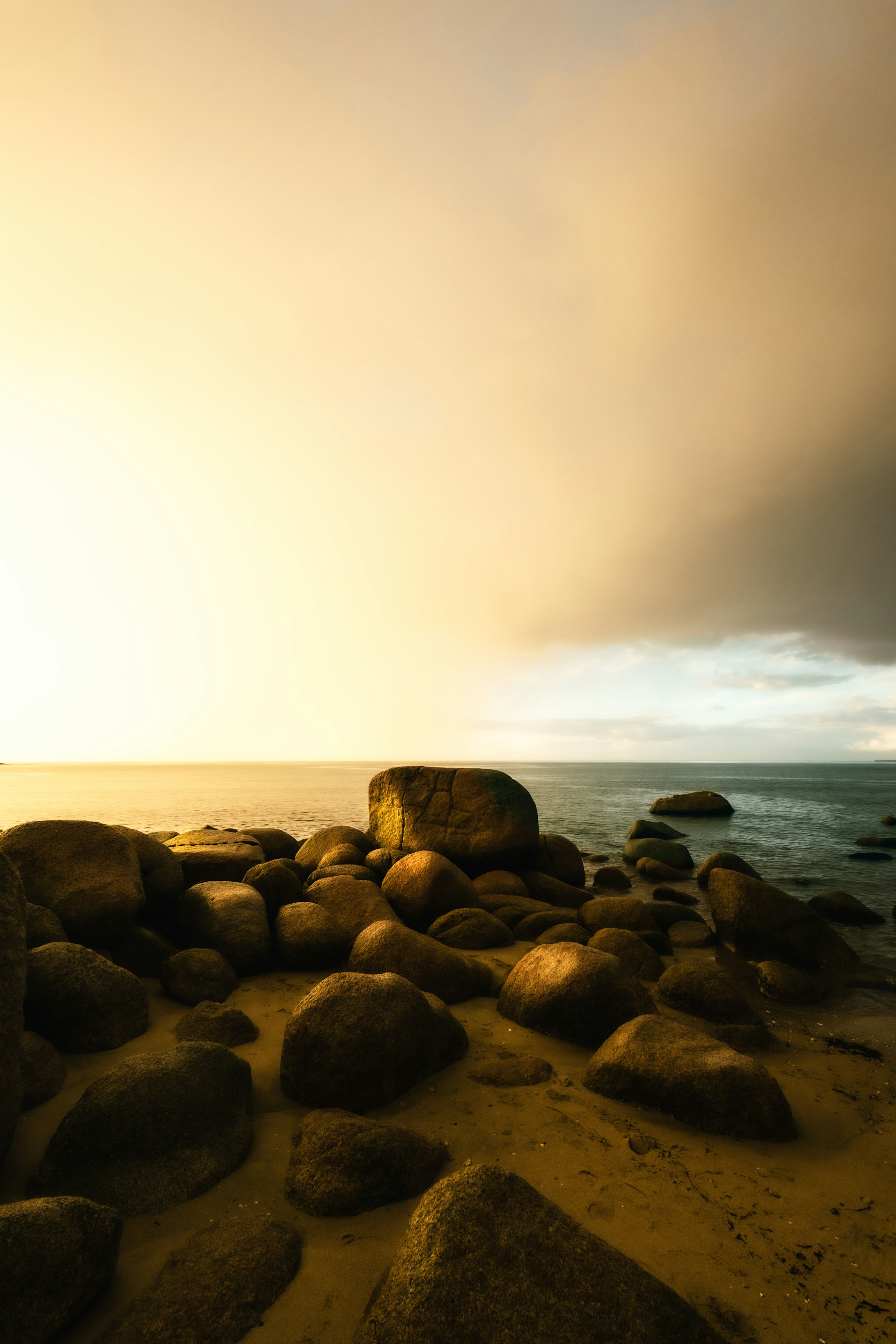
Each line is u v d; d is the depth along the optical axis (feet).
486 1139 13.00
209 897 24.56
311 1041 14.30
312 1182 10.93
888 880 48.57
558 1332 7.29
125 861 22.66
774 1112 13.60
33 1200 8.82
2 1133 11.12
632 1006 18.03
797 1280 9.46
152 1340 7.98
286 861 37.40
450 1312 7.45
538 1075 15.78
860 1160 12.84
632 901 31.89
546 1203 8.84
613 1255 8.27
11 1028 11.93
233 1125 12.37
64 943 17.20
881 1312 8.90
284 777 275.18
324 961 23.36
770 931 28.22
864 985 25.20
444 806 41.45
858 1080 16.85
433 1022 16.24
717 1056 14.65
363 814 96.53
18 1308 7.68
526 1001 19.19
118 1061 15.46
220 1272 8.88
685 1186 11.67
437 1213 8.59
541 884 38.04
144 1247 9.71
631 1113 14.19
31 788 170.40
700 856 60.13
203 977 20.17
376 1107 14.01
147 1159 11.10
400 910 29.73
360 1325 7.86
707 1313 8.75
